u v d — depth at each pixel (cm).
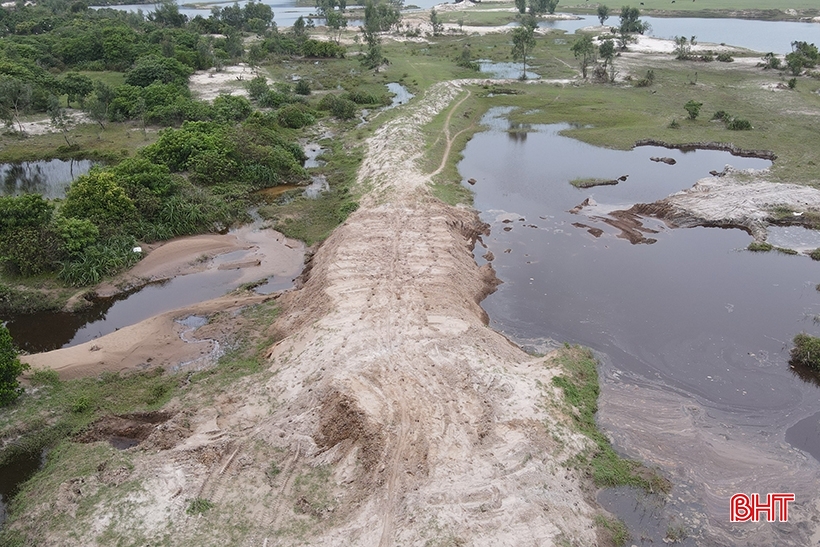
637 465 2531
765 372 3169
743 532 2264
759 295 3847
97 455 2498
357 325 3212
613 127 7000
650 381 3108
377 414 2583
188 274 4100
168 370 3138
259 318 3556
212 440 2538
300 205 5072
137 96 7294
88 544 2091
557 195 5269
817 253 4238
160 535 2122
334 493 2284
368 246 4053
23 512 2245
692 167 5847
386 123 6900
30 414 2767
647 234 4606
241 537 2117
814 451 2675
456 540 2084
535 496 2278
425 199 4838
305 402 2695
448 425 2569
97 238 4172
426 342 3086
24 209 3969
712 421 2836
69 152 6253
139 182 4662
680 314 3656
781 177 5353
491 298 3834
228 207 4881
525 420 2642
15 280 3906
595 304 3762
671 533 2234
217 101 7238
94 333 3547
